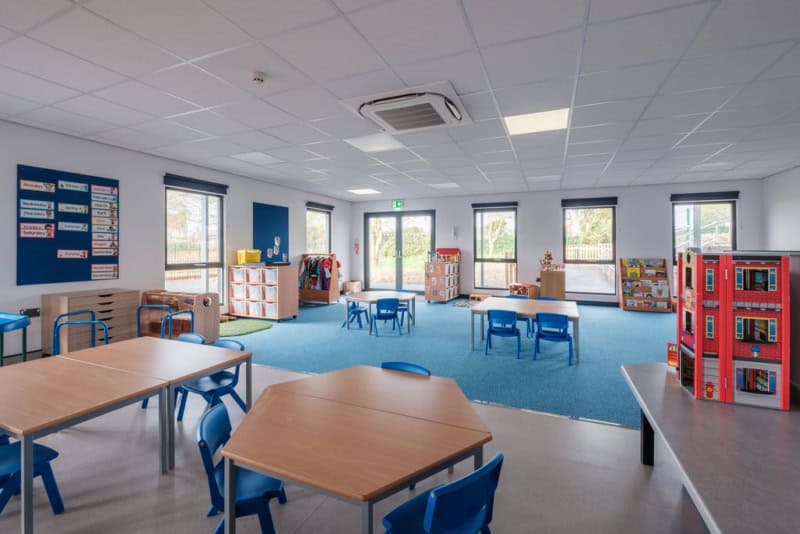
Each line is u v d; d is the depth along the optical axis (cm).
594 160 611
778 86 337
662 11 231
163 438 225
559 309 491
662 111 396
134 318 511
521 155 579
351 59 289
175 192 639
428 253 1048
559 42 265
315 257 918
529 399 340
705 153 566
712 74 314
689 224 819
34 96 360
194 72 311
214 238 711
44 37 260
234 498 147
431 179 775
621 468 234
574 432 280
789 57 286
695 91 346
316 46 271
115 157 532
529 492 211
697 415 163
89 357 260
